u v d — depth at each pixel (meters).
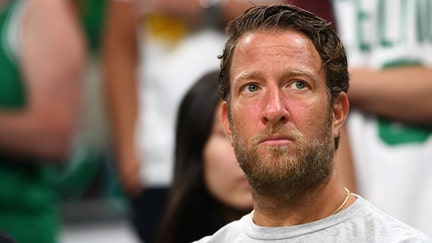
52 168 9.02
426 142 7.77
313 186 5.42
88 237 13.16
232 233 5.71
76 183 13.08
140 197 9.69
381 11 7.82
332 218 5.45
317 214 5.50
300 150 5.31
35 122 8.59
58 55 8.72
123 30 9.80
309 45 5.45
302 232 5.45
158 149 9.57
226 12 9.40
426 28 7.84
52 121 8.64
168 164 9.56
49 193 8.78
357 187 7.67
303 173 5.33
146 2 9.62
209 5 9.44
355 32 7.82
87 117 12.86
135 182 9.67
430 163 7.75
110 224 13.46
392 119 7.76
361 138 7.75
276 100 5.33
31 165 8.59
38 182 8.64
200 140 7.96
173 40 9.55
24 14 8.72
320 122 5.38
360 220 5.44
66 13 8.92
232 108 5.49
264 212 5.55
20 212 8.52
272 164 5.31
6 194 8.47
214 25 9.47
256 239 5.55
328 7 7.73
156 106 9.61
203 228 8.04
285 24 5.50
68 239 13.22
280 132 5.32
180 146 8.09
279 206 5.48
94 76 12.58
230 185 7.85
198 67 9.44
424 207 7.73
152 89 9.62
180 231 8.09
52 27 8.74
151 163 9.62
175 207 8.05
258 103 5.38
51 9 8.78
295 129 5.33
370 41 7.83
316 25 5.52
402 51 7.80
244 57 5.47
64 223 13.20
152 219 9.66
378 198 7.72
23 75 8.62
